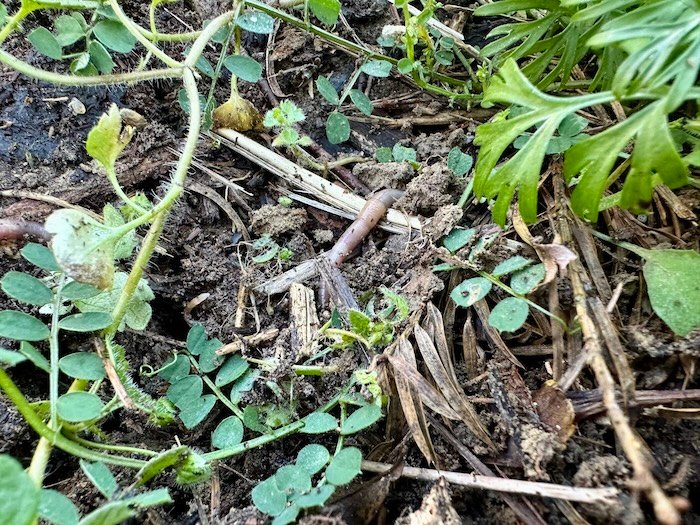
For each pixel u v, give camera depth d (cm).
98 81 18
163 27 23
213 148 21
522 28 19
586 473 14
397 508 15
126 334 18
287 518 13
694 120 15
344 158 22
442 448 15
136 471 16
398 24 24
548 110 15
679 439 14
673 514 10
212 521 15
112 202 20
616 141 13
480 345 17
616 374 15
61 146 20
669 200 18
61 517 12
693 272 15
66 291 15
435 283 17
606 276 17
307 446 15
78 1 18
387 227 20
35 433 16
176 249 20
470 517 14
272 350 17
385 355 16
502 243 17
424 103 23
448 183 20
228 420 16
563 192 18
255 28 20
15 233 18
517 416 15
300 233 20
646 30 13
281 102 21
